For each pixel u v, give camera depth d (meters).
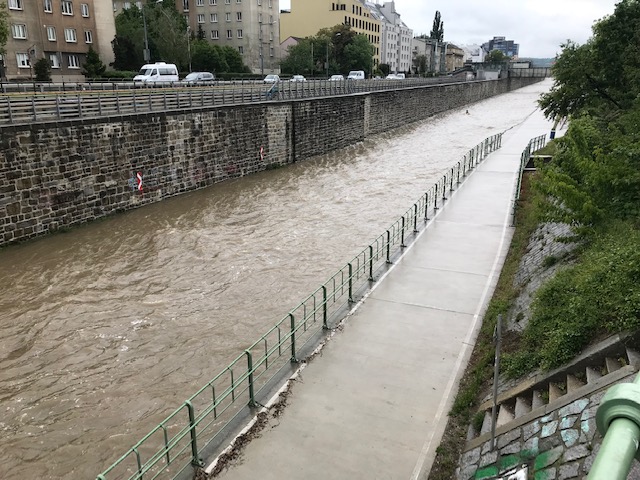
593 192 15.18
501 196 27.11
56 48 59.78
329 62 98.06
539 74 163.88
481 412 9.93
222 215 28.47
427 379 11.64
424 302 15.48
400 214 27.94
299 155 44.69
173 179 31.94
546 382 9.39
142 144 29.34
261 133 39.44
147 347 15.56
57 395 13.45
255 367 11.20
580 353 9.28
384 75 121.31
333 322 14.50
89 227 26.27
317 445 9.64
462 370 11.97
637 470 5.40
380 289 16.48
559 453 7.39
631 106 28.09
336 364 12.30
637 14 29.94
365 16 126.38
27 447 11.70
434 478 8.80
